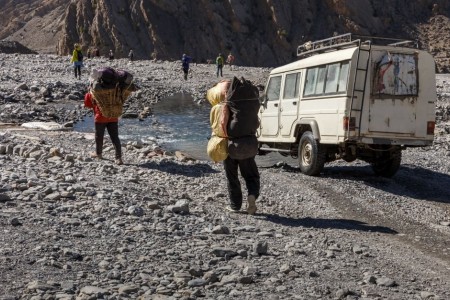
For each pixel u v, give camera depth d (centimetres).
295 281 586
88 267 567
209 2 11875
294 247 711
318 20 11650
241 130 858
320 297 546
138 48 12194
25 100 2638
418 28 11388
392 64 1191
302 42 11462
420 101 1210
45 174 934
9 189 815
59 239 635
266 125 1519
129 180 995
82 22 13412
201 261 619
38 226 670
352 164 1538
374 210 1022
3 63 4500
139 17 12312
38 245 607
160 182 1044
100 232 680
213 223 789
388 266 677
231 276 573
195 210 846
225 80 887
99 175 1011
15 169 958
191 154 1636
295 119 1377
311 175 1299
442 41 10988
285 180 1216
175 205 816
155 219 761
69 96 2877
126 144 1511
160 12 12250
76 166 1067
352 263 670
